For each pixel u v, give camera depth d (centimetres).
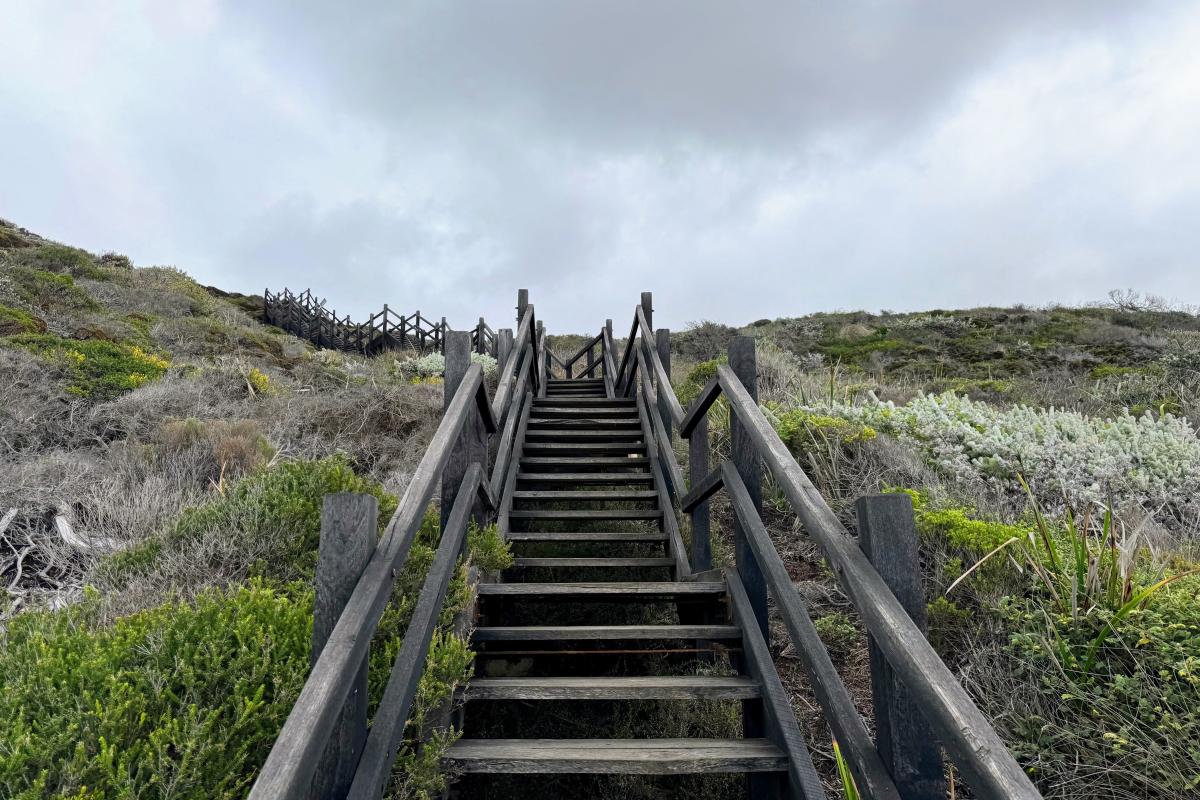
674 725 272
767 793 217
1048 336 1579
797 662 311
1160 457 501
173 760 172
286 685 200
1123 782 222
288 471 397
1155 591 273
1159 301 1883
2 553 388
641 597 304
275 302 1995
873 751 158
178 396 709
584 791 247
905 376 1184
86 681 203
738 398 272
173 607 257
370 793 147
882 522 154
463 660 218
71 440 579
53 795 157
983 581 312
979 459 504
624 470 547
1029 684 259
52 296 1101
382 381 1020
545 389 852
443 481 303
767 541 242
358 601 143
